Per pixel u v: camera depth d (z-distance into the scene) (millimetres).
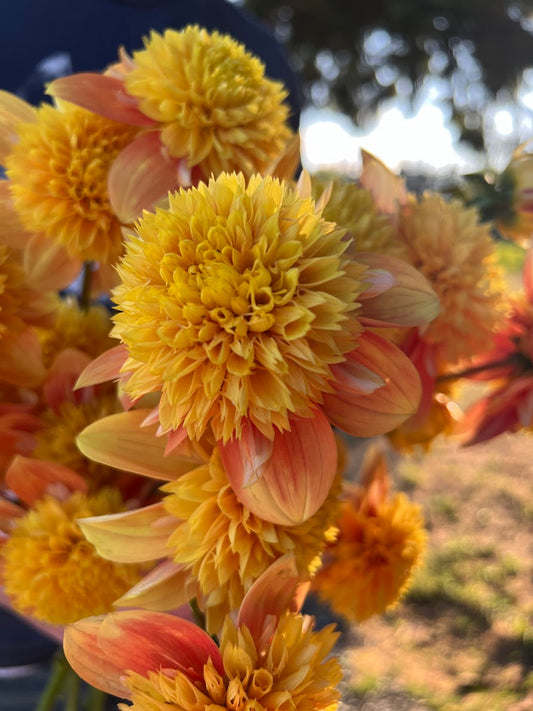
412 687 862
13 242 205
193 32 210
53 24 339
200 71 199
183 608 181
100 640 164
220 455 163
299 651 162
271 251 148
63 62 339
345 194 195
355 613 235
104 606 194
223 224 150
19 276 205
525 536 1179
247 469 149
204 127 199
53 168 200
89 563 192
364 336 157
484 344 223
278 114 213
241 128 202
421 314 156
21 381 204
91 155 200
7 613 251
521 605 1010
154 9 349
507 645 931
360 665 904
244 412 143
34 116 212
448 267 214
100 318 230
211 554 169
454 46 1573
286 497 151
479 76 1548
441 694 850
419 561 246
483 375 237
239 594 170
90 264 234
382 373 156
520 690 850
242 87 200
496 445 1519
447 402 235
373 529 232
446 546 1149
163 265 147
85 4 342
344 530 233
